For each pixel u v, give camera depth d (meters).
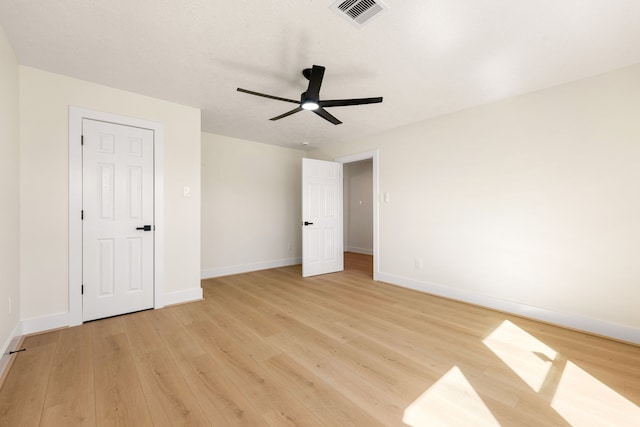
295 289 3.77
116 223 2.77
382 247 4.16
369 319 2.72
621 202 2.29
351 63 2.26
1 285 1.88
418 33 1.88
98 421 1.40
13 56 2.12
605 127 2.35
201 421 1.40
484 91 2.76
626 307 2.26
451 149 3.36
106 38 1.97
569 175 2.53
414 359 1.99
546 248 2.66
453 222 3.34
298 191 5.55
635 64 2.22
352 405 1.52
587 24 1.76
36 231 2.37
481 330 2.47
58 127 2.47
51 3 1.63
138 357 2.00
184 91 2.82
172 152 3.11
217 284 4.02
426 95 2.86
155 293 2.99
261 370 1.85
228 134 4.42
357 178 7.39
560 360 1.97
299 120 3.69
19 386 1.66
